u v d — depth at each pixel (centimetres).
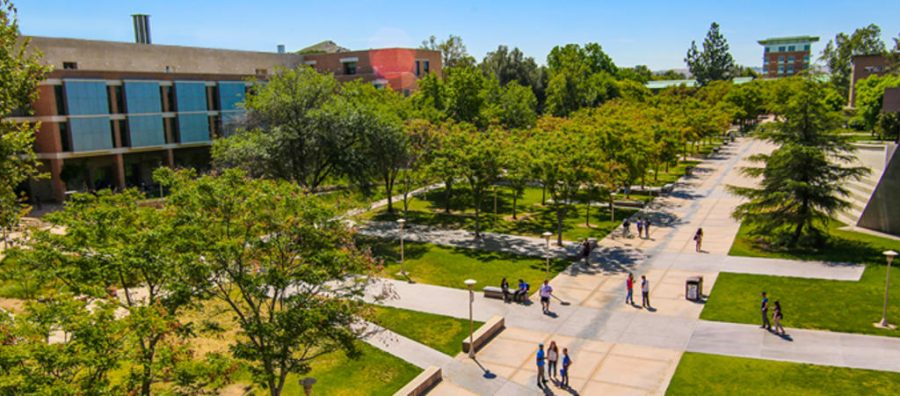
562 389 1930
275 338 1455
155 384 1662
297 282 1566
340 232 1627
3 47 2164
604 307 2627
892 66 8388
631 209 4700
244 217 1562
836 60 13700
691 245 3591
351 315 1675
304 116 3966
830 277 2869
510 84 7975
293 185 1678
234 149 3762
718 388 1886
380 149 4175
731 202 4878
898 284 2723
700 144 8838
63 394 998
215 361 1316
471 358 2167
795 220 3319
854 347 2127
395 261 3388
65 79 4972
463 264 3325
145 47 6562
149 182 6091
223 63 7519
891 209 3578
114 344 1141
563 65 9319
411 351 2223
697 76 14600
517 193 5178
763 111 11131
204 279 1517
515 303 2703
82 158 5412
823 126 3325
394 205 5041
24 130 2248
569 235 3922
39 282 1566
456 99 6347
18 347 1024
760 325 2355
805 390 1848
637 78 13900
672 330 2352
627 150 4403
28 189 5134
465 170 3762
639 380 1966
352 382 1994
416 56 8675
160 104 5788
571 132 4672
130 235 1598
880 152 4994
